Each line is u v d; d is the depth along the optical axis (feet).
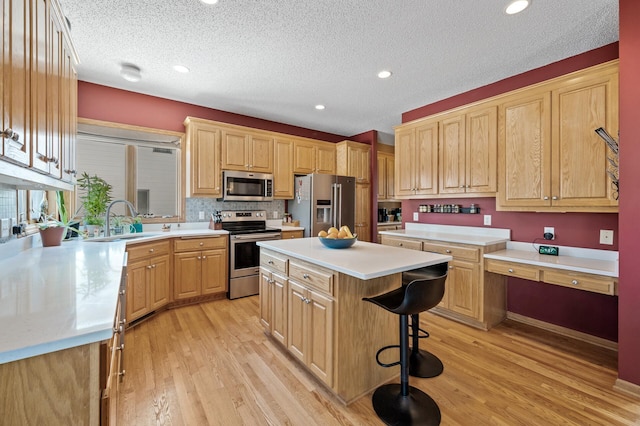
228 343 7.85
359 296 5.76
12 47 3.32
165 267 10.06
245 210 13.91
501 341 8.09
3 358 2.18
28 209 7.34
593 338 8.06
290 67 9.14
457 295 9.33
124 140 11.10
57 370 2.45
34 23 3.97
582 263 7.22
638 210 5.71
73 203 9.88
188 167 11.77
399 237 11.04
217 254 11.27
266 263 7.99
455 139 10.31
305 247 7.29
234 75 9.71
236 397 5.67
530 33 7.32
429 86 10.59
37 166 4.12
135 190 11.37
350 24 6.97
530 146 8.39
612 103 6.90
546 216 8.95
